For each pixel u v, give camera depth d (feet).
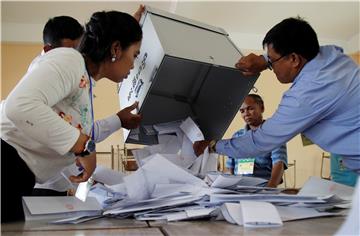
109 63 3.16
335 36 18.35
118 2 14.58
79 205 2.81
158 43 3.49
